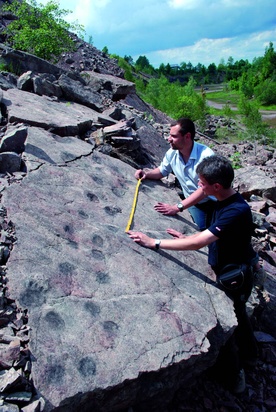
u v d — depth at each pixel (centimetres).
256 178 805
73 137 495
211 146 1403
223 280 333
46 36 933
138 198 429
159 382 270
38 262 285
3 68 737
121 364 245
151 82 3503
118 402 253
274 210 729
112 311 275
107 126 598
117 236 346
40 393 216
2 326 242
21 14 977
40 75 688
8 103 513
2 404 204
